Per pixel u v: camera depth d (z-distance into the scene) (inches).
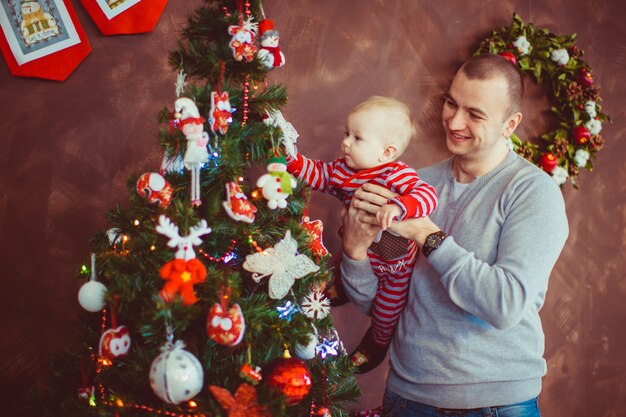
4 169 72.8
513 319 55.4
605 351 98.7
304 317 53.8
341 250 69.8
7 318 73.4
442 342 61.4
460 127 61.7
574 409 96.7
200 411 46.9
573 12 93.6
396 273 66.3
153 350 48.9
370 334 73.4
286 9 79.0
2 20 71.9
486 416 60.0
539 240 57.1
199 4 77.4
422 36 84.9
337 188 66.8
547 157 87.1
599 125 90.3
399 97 84.2
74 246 74.9
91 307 52.4
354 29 82.0
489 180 63.1
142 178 48.8
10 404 73.5
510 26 88.9
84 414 48.6
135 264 49.9
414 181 61.9
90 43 74.2
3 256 73.1
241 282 52.8
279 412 45.8
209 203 51.7
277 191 51.9
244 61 52.4
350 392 58.6
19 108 73.0
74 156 74.5
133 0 73.9
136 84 75.8
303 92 80.0
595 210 96.7
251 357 52.4
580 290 96.4
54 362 60.0
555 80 90.1
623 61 97.6
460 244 62.3
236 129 52.8
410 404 64.5
